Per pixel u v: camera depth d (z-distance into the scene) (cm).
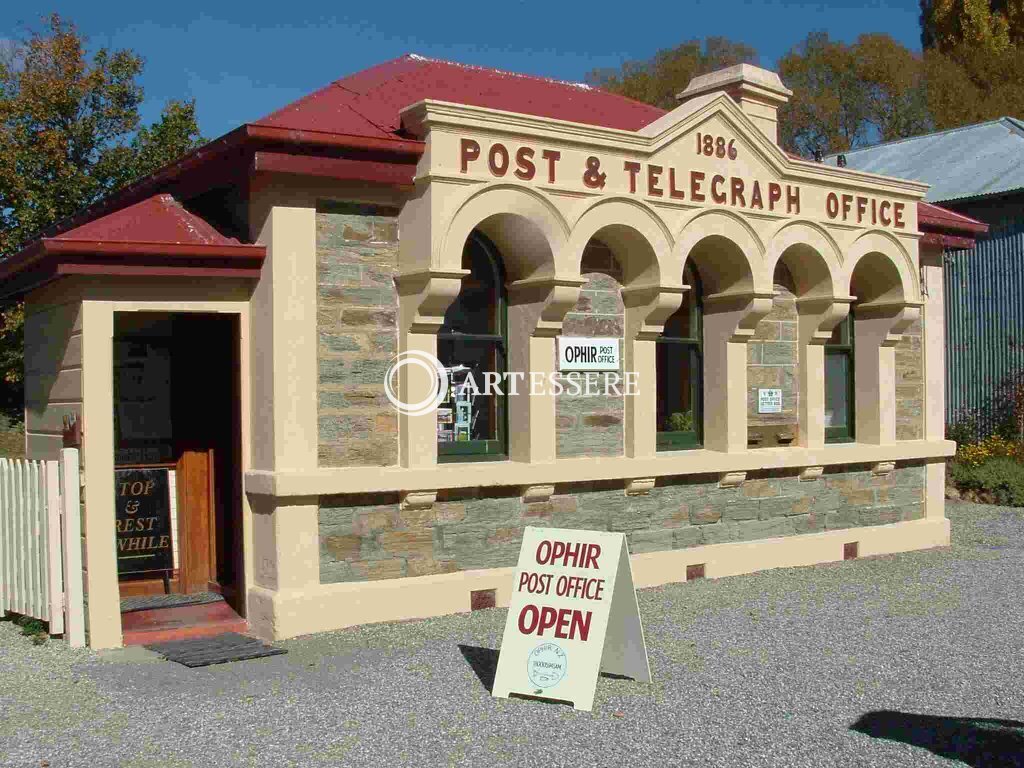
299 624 810
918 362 1286
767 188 1076
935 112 3819
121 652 782
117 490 973
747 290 1055
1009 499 1636
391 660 738
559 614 655
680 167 1004
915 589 1003
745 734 588
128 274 789
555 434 956
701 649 771
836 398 1245
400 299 873
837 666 729
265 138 779
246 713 623
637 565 998
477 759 548
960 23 4119
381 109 945
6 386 2062
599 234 988
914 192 1218
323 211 841
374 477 841
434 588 873
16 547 852
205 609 907
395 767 538
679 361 1091
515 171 891
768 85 1096
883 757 553
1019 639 810
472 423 948
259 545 839
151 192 984
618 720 610
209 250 804
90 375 792
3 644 810
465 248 943
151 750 563
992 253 1908
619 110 1177
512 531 926
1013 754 559
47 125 2081
